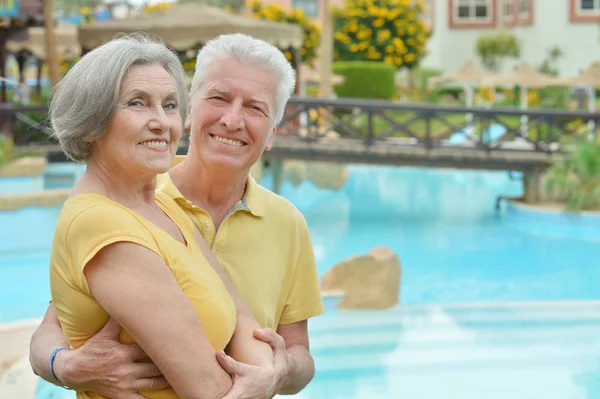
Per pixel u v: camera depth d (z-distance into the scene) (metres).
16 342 4.97
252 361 1.84
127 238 1.65
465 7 30.12
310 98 13.00
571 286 8.01
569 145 12.27
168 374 1.67
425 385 4.77
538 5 28.19
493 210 12.71
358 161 12.51
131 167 1.73
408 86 27.92
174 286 1.68
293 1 27.95
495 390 4.64
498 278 8.38
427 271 8.70
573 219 11.33
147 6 23.08
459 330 5.86
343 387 4.73
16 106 13.25
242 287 2.14
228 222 2.17
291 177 15.17
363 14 24.66
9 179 10.93
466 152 12.44
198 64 2.16
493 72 28.91
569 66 28.05
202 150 2.14
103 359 1.71
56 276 1.72
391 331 5.80
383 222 11.67
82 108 1.69
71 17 27.17
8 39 15.64
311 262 2.34
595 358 5.26
